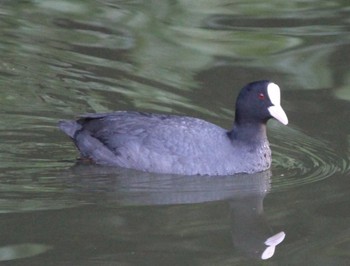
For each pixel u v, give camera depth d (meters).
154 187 14.27
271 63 18.78
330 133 16.30
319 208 13.68
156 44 19.55
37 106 16.80
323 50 19.44
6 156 14.95
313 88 17.78
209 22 20.81
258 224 13.22
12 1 21.73
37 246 12.23
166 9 21.53
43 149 15.30
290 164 15.36
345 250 12.46
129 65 18.56
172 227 12.93
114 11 21.30
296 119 16.80
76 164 14.88
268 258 12.26
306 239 12.78
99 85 17.73
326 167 15.15
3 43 19.47
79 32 20.08
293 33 20.33
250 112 15.01
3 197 13.65
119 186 14.23
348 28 20.62
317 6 21.98
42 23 20.55
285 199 14.03
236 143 15.04
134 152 14.81
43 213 13.18
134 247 12.29
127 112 15.36
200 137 14.84
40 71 18.23
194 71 18.36
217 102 17.16
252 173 14.95
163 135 14.82
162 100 17.17
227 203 13.84
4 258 11.90
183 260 12.00
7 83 17.67
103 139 15.03
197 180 14.59
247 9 21.67
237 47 19.50
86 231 12.70
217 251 12.32
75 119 16.20
